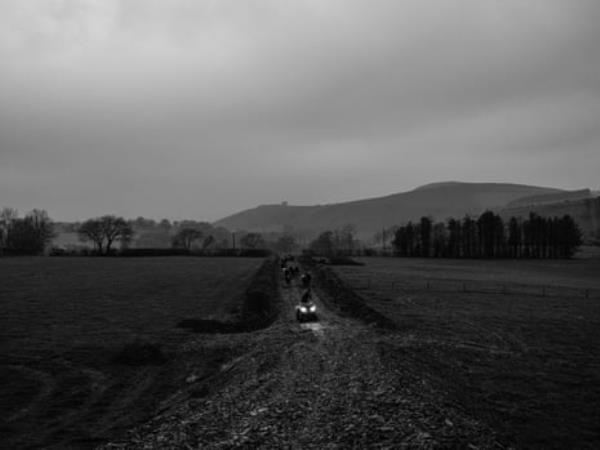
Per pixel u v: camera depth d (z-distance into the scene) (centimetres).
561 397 2105
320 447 1319
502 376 2422
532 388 2233
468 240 17950
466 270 10894
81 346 3030
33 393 2164
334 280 6475
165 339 3294
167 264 11000
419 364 2492
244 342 3153
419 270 10544
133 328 3675
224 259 13375
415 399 1703
